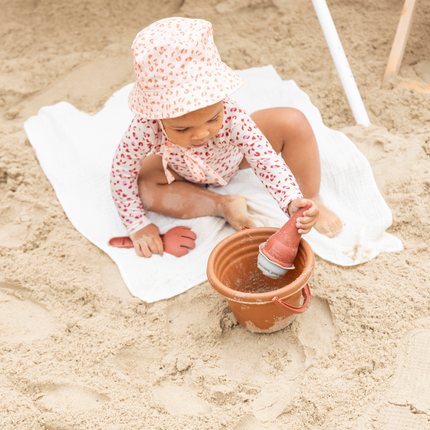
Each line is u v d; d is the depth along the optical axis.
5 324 1.97
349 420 1.58
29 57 3.41
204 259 2.14
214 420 1.62
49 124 2.85
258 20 3.50
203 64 1.63
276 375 1.75
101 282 2.11
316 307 1.94
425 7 3.42
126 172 2.08
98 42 3.48
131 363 1.83
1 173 2.64
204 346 1.86
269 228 1.88
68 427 1.62
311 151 2.15
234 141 1.92
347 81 2.69
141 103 1.69
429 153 2.49
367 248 2.11
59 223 2.38
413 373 1.68
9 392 1.72
